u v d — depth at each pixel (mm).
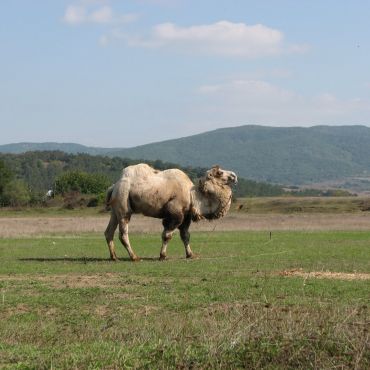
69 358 10062
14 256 26375
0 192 82500
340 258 24766
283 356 10047
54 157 151750
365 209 71750
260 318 11070
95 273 20438
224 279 18703
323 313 11641
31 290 17062
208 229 45812
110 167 142750
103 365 9820
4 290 17016
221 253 27344
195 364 9867
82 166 141750
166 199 24516
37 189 109312
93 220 55094
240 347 10172
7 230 43188
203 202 25062
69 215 65500
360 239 35625
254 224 50500
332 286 17281
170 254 27344
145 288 17234
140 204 24406
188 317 12812
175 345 10391
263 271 20656
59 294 16344
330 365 9836
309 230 44500
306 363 9938
